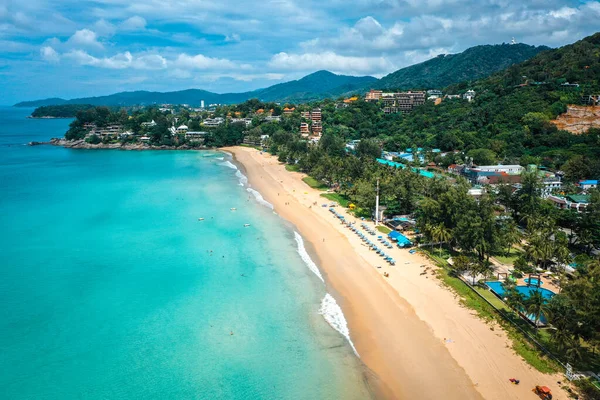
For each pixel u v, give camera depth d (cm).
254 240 11025
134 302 7731
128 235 11438
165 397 5356
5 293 8012
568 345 5572
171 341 6538
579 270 7500
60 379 5662
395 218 12162
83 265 9375
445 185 12381
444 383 5541
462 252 9325
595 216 9619
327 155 19250
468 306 7331
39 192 16838
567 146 18375
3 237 11206
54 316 7206
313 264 9456
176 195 16250
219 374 5791
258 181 18950
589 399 5081
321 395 5394
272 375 5769
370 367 5912
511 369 5719
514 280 7931
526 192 11644
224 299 7850
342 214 13338
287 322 7069
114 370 5862
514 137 19550
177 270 9125
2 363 5950
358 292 8069
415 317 7112
